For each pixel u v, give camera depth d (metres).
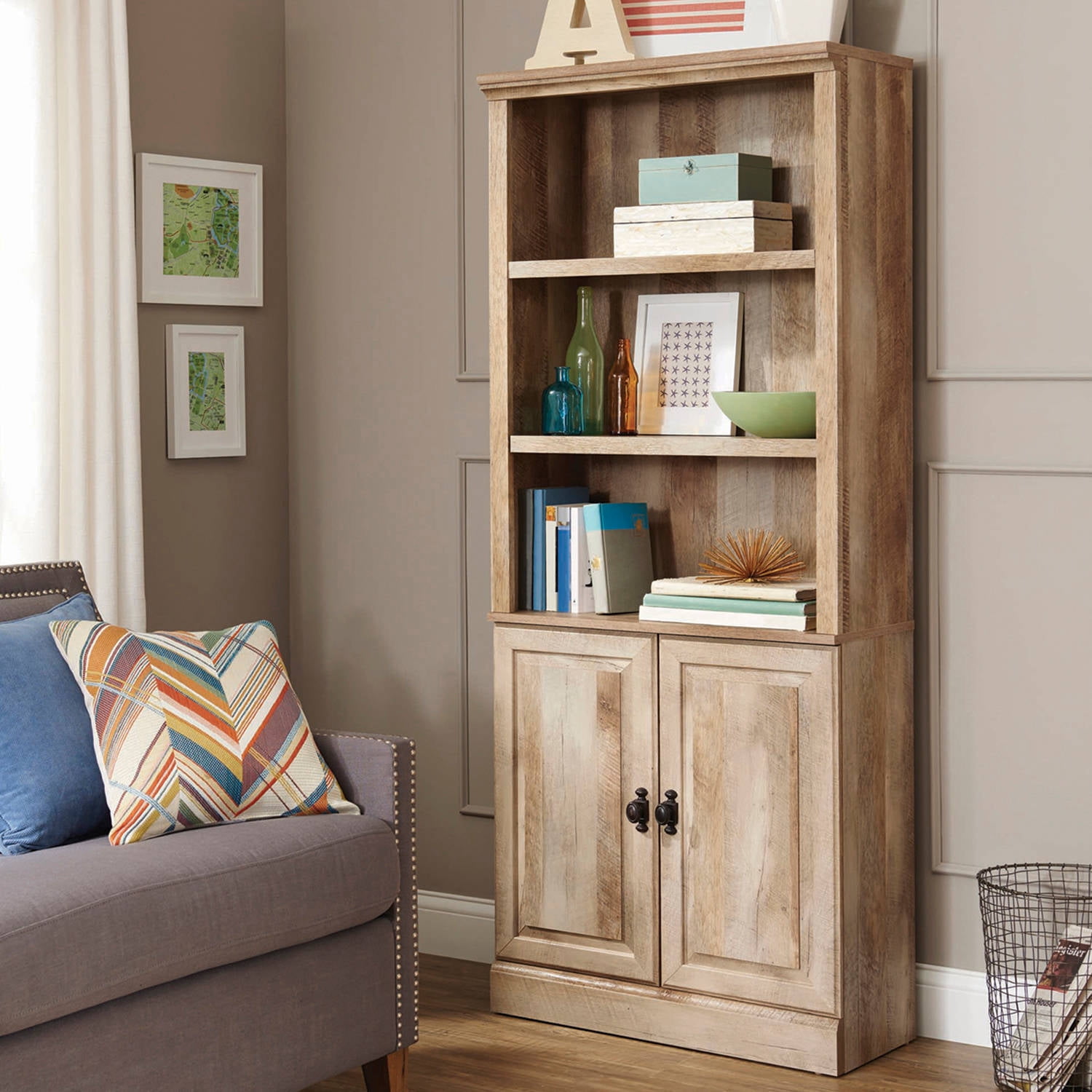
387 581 4.09
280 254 4.19
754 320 3.46
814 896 3.15
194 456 3.97
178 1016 2.58
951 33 3.27
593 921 3.41
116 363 3.67
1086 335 3.18
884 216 3.21
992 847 3.34
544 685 3.45
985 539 3.30
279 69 4.16
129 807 2.79
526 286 3.53
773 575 3.29
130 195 3.67
